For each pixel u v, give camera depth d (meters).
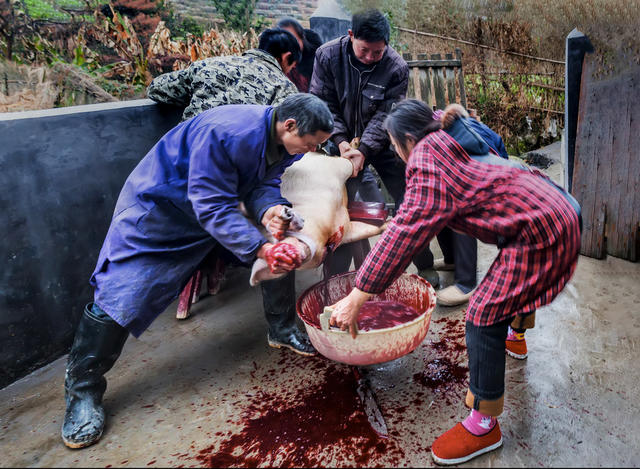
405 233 1.55
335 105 2.93
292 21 3.34
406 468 1.71
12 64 4.64
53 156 2.38
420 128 1.63
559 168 5.14
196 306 3.04
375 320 2.23
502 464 1.70
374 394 2.12
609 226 3.24
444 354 2.36
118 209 2.01
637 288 2.84
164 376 2.35
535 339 2.41
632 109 2.95
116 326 1.95
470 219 1.58
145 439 1.94
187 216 1.98
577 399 1.98
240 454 1.83
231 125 1.82
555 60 5.06
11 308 2.29
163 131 2.94
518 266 1.53
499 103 5.62
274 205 1.95
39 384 2.34
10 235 2.24
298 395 2.14
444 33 5.07
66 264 2.51
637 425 1.82
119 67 5.07
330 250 2.20
